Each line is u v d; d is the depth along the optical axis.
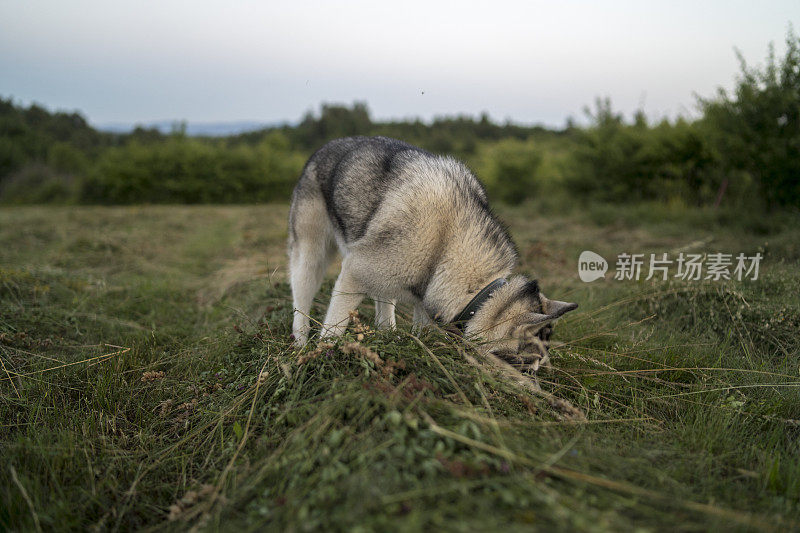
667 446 2.25
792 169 7.55
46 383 2.92
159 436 2.51
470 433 1.91
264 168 21.44
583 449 2.00
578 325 3.75
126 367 3.20
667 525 1.58
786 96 7.51
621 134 12.14
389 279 2.98
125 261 6.66
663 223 8.75
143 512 1.98
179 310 4.68
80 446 2.29
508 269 3.02
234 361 3.13
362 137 3.65
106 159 20.33
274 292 4.39
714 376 3.01
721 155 8.62
